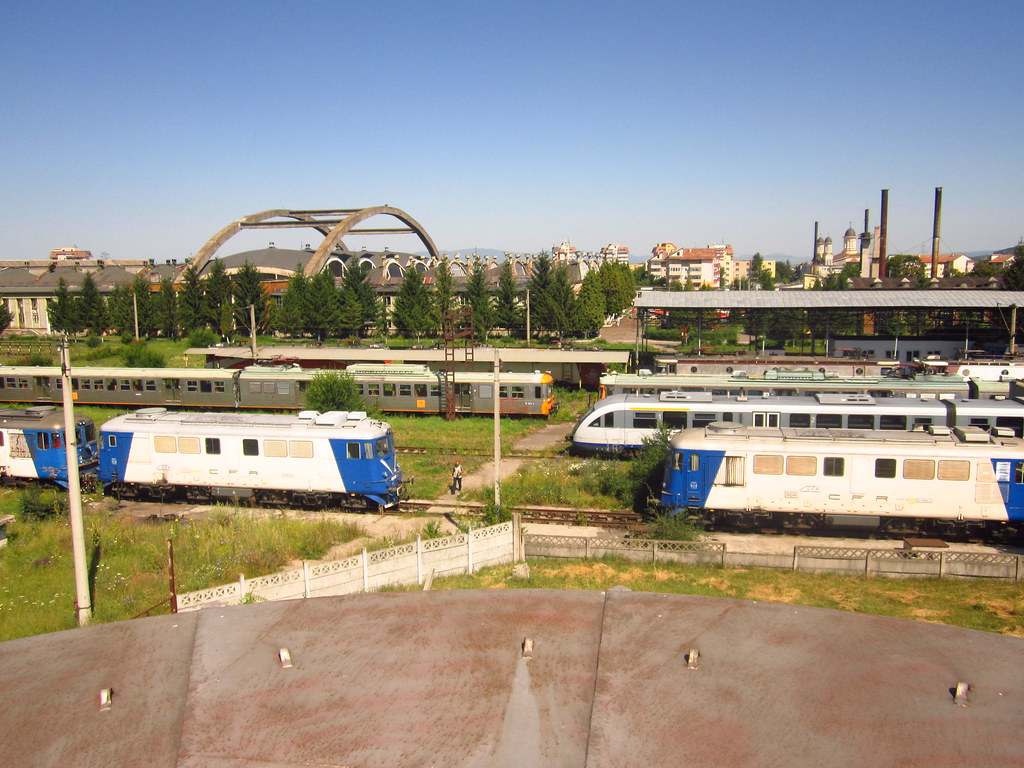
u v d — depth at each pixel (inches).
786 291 2319.1
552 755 138.5
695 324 2984.7
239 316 3742.6
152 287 4434.1
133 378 1977.1
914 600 730.8
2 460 1213.7
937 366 1665.8
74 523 694.5
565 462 1327.5
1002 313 2121.1
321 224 6471.5
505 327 3639.3
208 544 900.0
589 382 2178.9
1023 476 885.8
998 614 690.2
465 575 838.5
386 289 4530.0
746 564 828.0
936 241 4094.5
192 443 1104.8
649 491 1081.4
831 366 1770.4
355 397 1691.7
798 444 938.7
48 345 3314.5
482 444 1537.9
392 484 1072.8
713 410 1320.1
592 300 3577.8
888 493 920.9
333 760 138.6
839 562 801.6
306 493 1081.4
